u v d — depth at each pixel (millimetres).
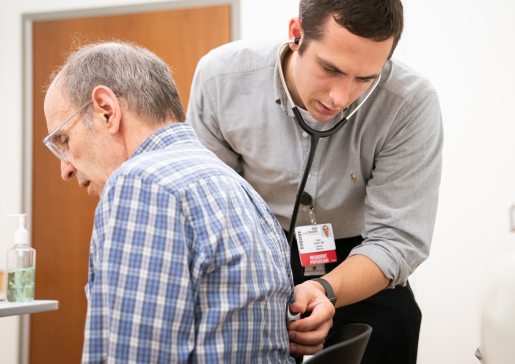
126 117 779
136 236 609
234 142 1318
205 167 705
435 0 2350
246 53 1271
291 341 857
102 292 605
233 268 646
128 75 784
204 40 2650
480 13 2299
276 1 2600
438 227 2309
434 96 1207
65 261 2693
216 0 2650
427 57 2352
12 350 2664
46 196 2732
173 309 594
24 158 2738
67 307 2668
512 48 2256
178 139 772
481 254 2250
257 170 1347
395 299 1405
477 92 2291
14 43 2783
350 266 1092
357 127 1204
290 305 845
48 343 2664
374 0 881
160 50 2684
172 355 587
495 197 2250
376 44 905
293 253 1376
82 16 2752
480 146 2279
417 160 1198
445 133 2320
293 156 1257
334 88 967
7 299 1156
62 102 807
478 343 2223
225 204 670
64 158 850
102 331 604
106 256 606
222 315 622
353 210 1341
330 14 913
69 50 2742
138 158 686
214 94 1297
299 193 1159
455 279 2273
